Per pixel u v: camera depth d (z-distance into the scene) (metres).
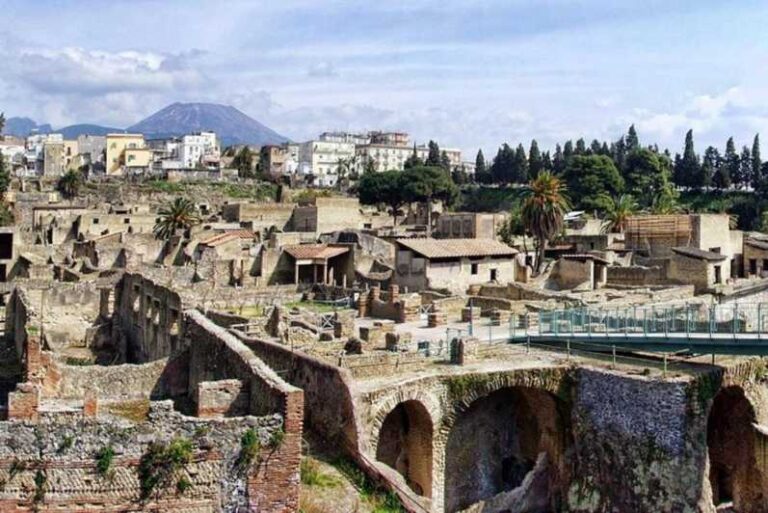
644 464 44.94
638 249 112.31
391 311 73.31
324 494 32.66
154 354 67.44
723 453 52.75
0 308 79.12
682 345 50.16
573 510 48.00
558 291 88.81
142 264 107.56
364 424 41.06
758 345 48.47
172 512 27.14
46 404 36.12
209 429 27.67
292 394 28.83
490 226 132.00
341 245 111.94
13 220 146.25
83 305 80.75
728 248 113.25
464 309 72.38
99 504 26.52
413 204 197.62
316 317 66.56
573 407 48.31
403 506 32.38
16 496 26.03
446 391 45.62
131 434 26.92
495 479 50.47
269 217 154.25
